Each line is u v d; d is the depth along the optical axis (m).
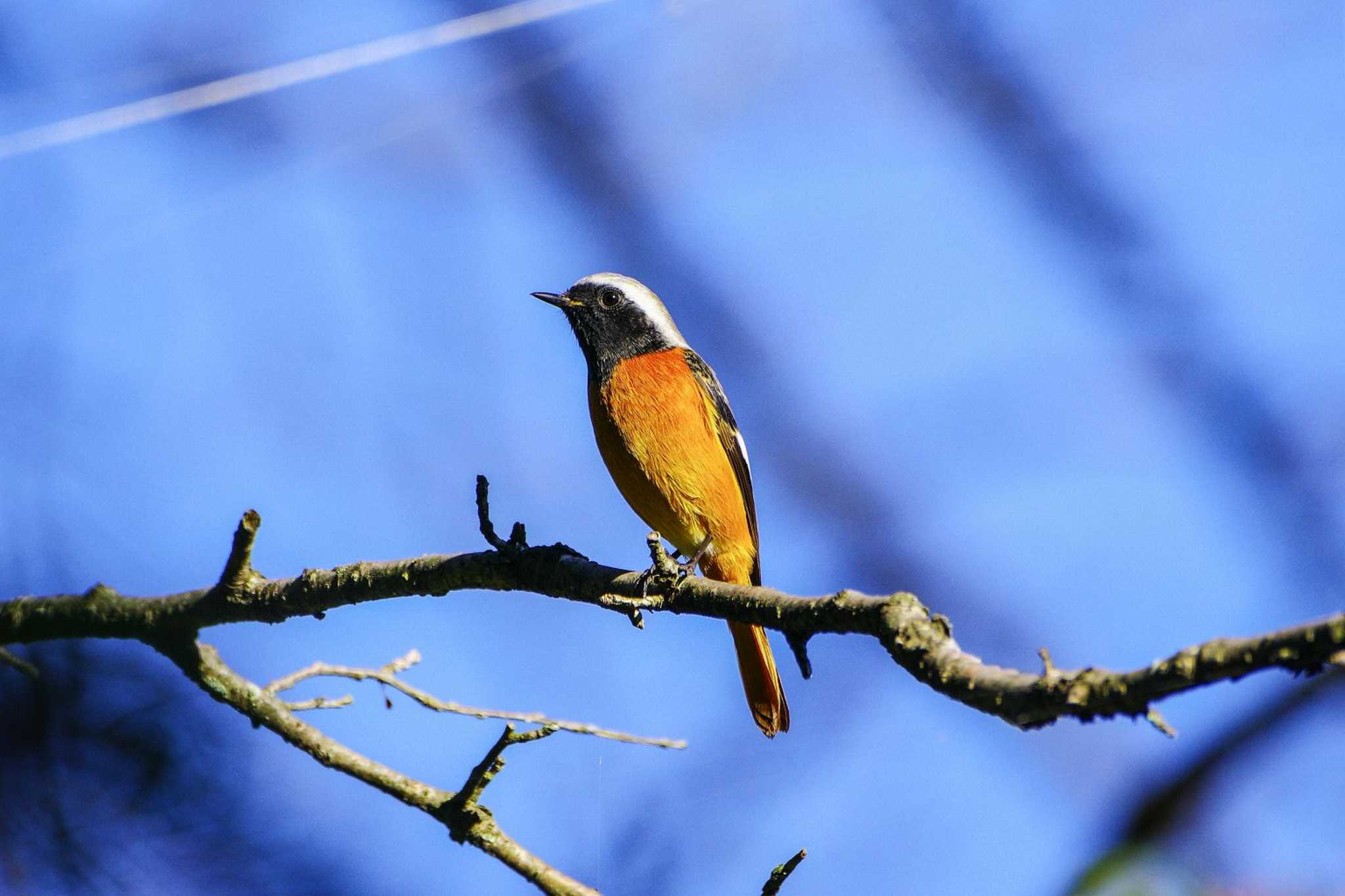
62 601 9.09
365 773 8.74
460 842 8.60
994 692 5.72
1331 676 6.40
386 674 9.32
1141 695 5.16
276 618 9.35
